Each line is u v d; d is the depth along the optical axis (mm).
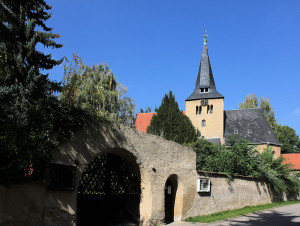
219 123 50688
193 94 54094
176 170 12375
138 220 10656
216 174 15844
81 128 8133
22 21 11633
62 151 7582
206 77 54562
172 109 36062
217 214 15055
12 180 6301
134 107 33594
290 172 27984
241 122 54750
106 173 9867
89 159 8375
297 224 12867
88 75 26344
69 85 12977
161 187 11344
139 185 10875
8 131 6496
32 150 6703
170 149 12133
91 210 9172
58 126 7496
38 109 7082
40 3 12586
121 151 9680
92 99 23859
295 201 27812
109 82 32188
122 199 10273
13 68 11016
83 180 9055
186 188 13016
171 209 12766
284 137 60188
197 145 25797
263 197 22125
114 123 9375
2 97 9961
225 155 19438
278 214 16625
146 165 10664
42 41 11953
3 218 6191
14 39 11648
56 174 7293
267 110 63031
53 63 12625
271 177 22469
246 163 20078
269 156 26078
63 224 7457
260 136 51531
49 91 12000
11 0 11484
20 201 6520
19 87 10359
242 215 15562
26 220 6602
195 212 13625
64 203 7523
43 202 7023
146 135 10836
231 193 17266
